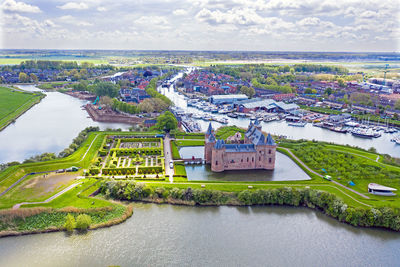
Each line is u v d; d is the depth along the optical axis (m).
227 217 188.25
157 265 147.38
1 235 168.62
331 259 154.25
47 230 172.75
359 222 180.88
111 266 144.25
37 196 198.75
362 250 161.12
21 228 173.00
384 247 163.88
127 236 168.50
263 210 197.00
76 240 165.25
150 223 180.75
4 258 151.50
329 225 182.12
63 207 186.38
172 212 192.62
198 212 193.00
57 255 153.62
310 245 164.25
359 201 196.25
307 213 194.62
